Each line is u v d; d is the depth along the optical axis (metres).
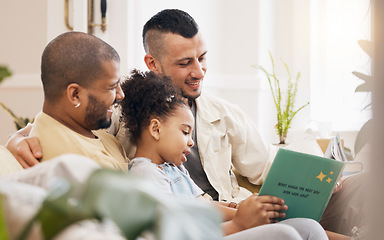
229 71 3.82
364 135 1.61
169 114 1.48
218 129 1.99
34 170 0.74
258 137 2.06
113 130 1.70
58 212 0.44
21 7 3.31
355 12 3.75
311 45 3.83
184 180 1.52
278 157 1.36
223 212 1.54
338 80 3.78
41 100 3.28
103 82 1.31
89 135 1.39
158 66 1.90
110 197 0.43
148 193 0.45
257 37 3.76
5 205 0.56
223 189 1.91
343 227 1.74
